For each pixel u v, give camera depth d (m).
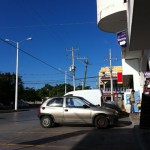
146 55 25.03
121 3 20.94
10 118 25.72
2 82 72.25
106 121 16.27
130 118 21.50
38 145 11.02
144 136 12.61
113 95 52.38
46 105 17.25
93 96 25.39
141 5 10.24
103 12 22.30
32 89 113.06
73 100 17.08
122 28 24.75
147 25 12.84
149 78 19.44
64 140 12.20
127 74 35.69
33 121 21.94
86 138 12.70
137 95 29.81
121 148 10.42
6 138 12.82
